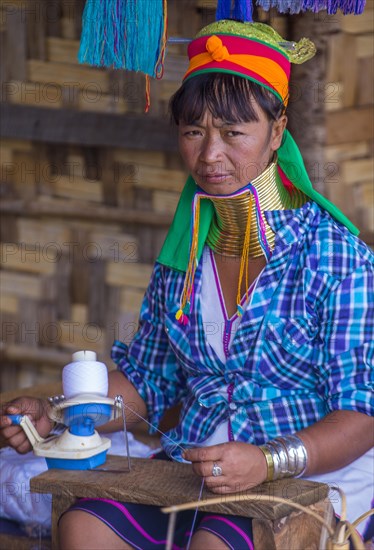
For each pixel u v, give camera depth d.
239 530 1.92
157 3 2.17
